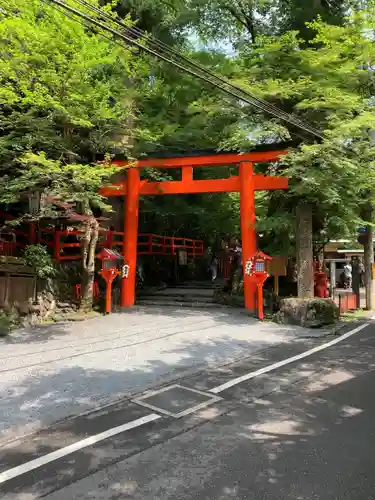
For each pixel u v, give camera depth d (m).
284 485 3.10
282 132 10.59
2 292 9.37
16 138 10.28
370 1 11.49
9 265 9.54
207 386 5.61
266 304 12.23
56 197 9.96
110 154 12.21
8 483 3.15
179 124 14.68
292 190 10.90
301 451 3.66
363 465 3.39
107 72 12.80
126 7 14.72
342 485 3.10
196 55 13.59
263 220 12.55
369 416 4.49
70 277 12.48
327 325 10.33
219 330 9.62
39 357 6.88
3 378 5.72
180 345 8.01
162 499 2.93
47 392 5.22
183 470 3.34
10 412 4.55
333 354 7.40
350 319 11.76
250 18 15.60
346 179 11.01
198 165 13.16
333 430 4.12
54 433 4.09
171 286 18.67
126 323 10.48
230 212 18.19
